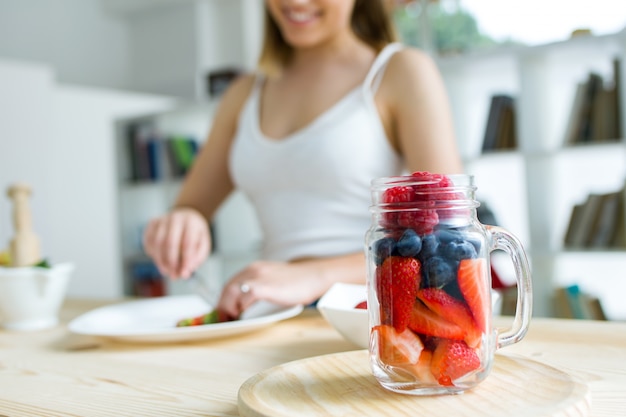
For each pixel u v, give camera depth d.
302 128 1.43
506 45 3.81
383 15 1.51
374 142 1.37
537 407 0.51
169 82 5.18
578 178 2.91
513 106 2.65
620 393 0.59
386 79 1.36
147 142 3.79
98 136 4.12
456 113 2.72
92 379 0.73
